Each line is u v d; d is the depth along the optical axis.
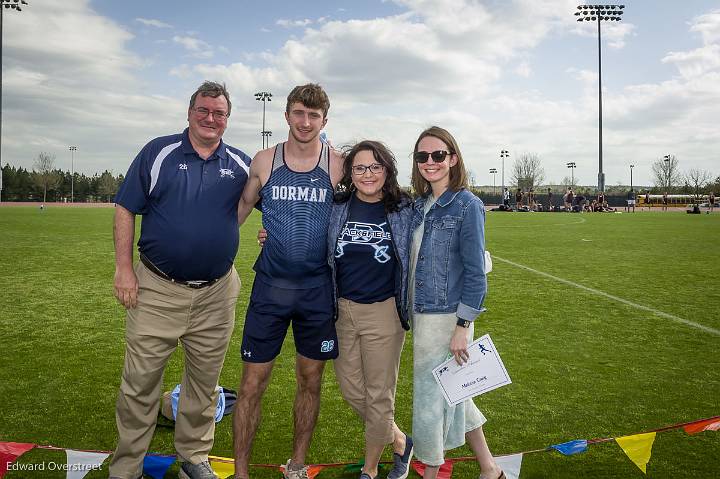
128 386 2.99
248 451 3.04
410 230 3.06
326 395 4.40
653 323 6.66
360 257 3.03
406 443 3.17
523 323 6.68
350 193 3.11
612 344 5.76
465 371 2.83
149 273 3.04
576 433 3.66
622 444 3.12
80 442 3.49
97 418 3.85
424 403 2.90
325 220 3.10
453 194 2.94
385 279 3.06
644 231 21.42
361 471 3.13
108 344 5.66
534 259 12.93
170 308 3.05
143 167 2.99
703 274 10.52
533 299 8.16
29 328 6.29
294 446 3.08
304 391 3.16
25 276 9.85
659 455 3.31
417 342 2.95
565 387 4.49
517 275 10.50
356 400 3.19
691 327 6.46
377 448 3.05
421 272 2.95
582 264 12.04
